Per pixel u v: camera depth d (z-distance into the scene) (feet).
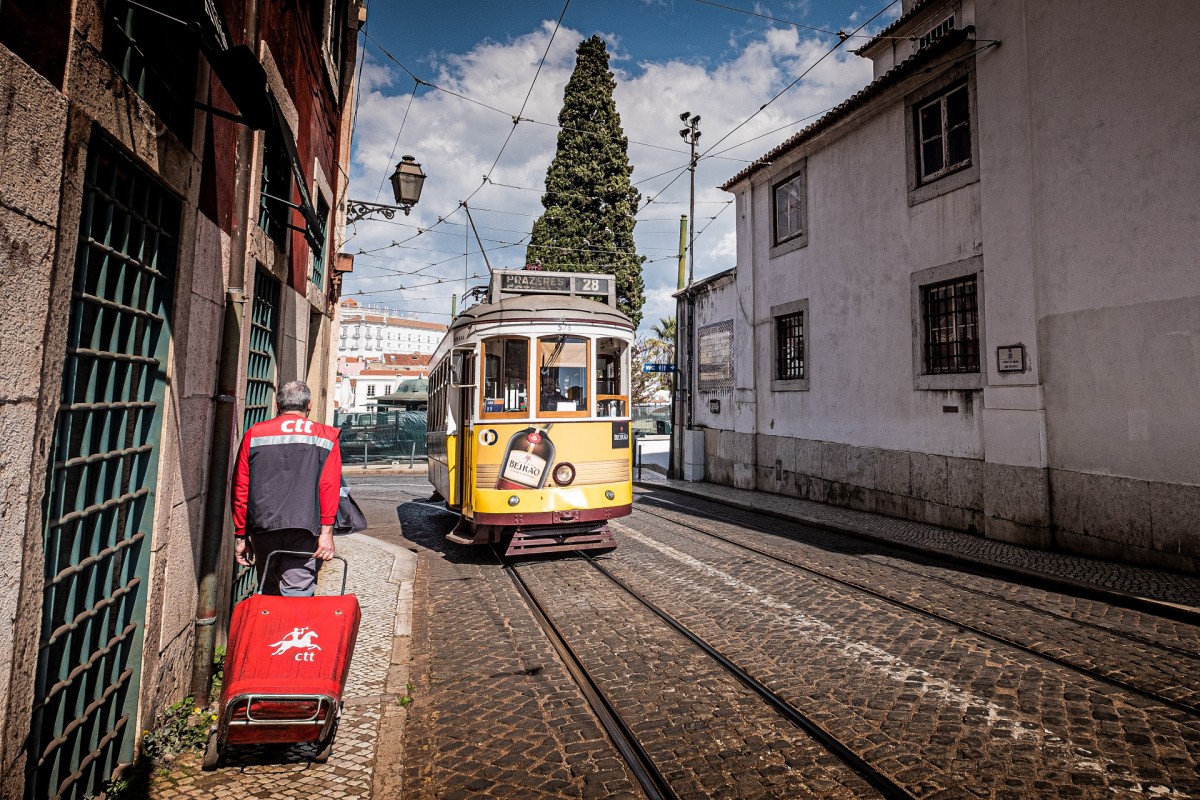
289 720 9.50
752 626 16.90
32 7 6.57
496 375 23.36
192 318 11.09
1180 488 20.98
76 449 7.99
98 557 8.41
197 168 10.91
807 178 40.47
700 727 11.54
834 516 33.55
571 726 11.74
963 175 29.32
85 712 8.18
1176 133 21.33
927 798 9.21
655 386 110.73
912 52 44.88
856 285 36.19
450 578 22.84
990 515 27.40
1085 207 24.00
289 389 11.97
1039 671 13.62
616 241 77.15
